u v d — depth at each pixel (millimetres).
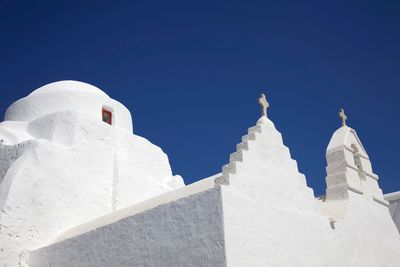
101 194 17969
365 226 14906
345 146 15938
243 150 11852
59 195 16391
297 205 12773
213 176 12945
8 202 14648
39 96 20922
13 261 14148
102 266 12312
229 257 9898
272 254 11148
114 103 21641
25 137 18953
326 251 12898
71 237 13664
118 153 19391
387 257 15227
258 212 11320
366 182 16219
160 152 21734
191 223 10742
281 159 13008
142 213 11883
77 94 20750
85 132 18609
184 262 10516
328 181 15672
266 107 13727
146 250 11391
